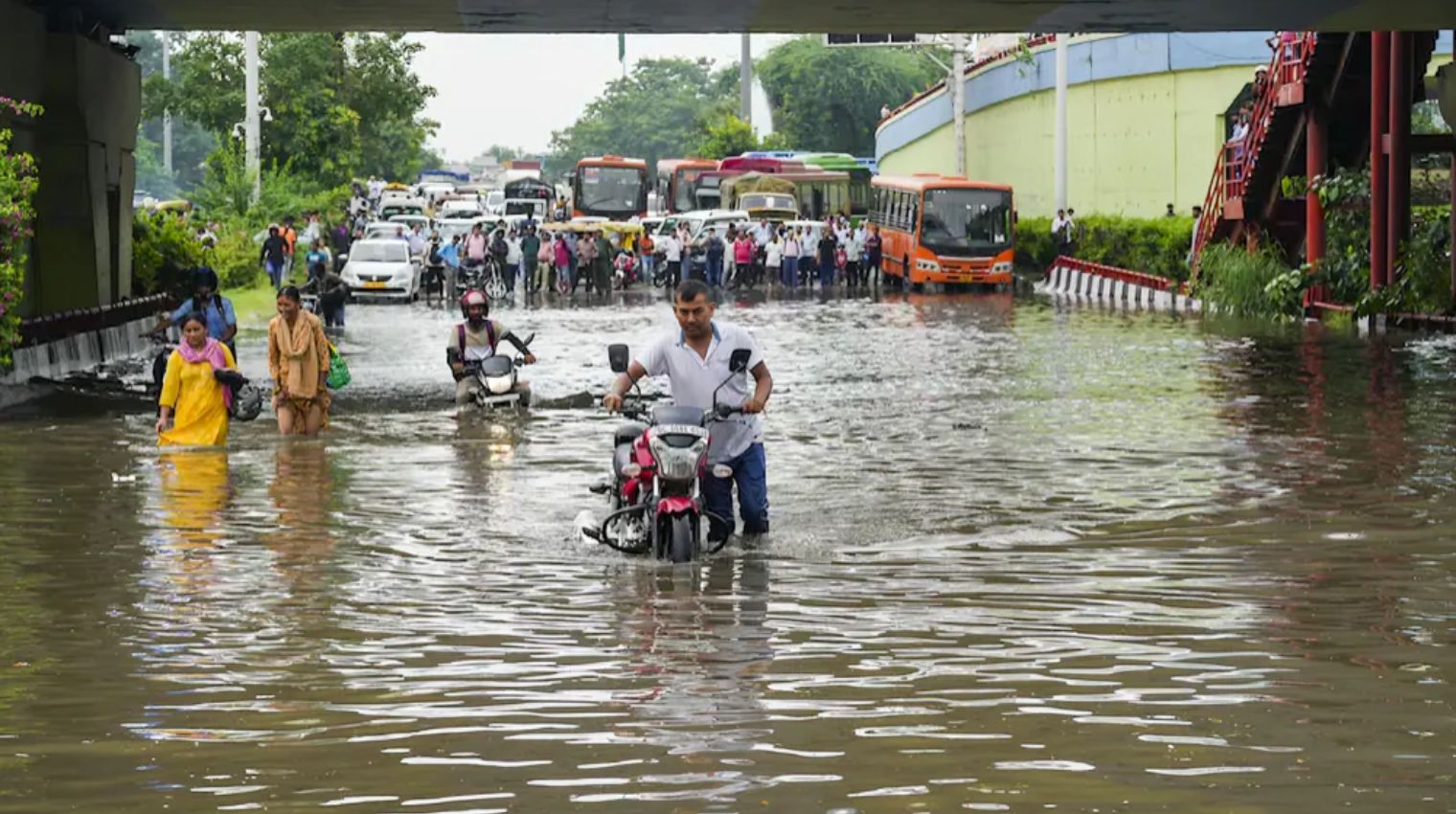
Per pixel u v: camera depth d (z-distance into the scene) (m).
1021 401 20.03
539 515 12.40
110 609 9.19
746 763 6.37
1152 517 12.15
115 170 28.62
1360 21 28.28
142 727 6.90
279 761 6.43
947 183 50.66
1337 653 8.09
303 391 16.88
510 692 7.44
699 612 9.12
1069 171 55.75
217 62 63.81
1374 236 32.09
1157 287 42.41
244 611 9.16
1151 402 19.78
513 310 42.12
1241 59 46.56
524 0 25.70
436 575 10.20
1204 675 7.67
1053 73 56.06
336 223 58.16
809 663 7.96
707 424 11.17
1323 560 10.47
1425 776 6.18
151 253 32.59
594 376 23.80
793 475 14.35
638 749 6.57
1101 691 7.39
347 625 8.81
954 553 10.88
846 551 10.97
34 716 7.06
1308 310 34.69
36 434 17.05
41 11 26.53
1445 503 12.61
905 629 8.68
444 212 71.50
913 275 50.66
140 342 28.66
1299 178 35.38
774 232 54.28
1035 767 6.30
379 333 33.88
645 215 73.75
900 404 19.83
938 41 67.44
